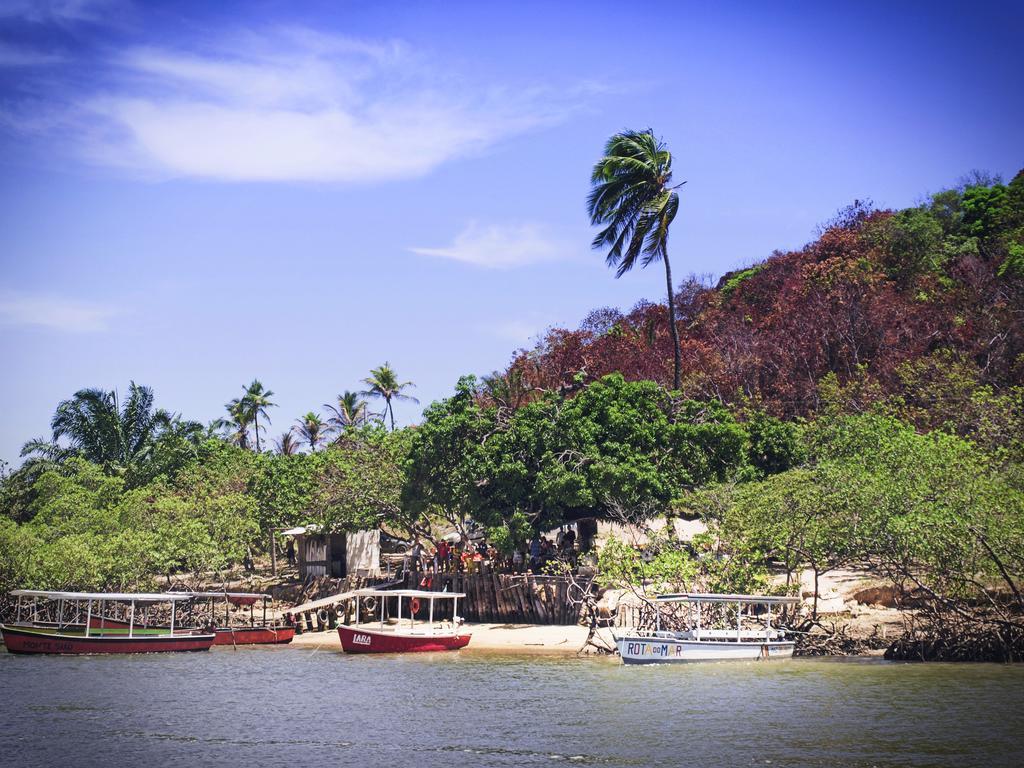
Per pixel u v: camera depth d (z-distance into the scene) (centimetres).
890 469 3656
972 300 6022
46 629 4488
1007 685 3002
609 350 6794
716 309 7562
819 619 3966
